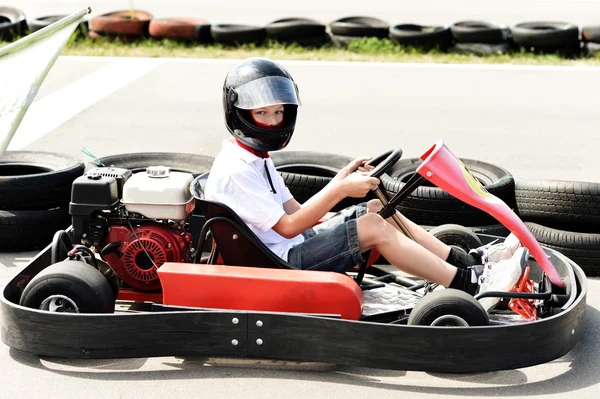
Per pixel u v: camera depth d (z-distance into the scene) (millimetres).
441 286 3555
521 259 3293
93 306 3236
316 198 3281
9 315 3229
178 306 3203
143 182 3525
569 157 6395
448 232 3982
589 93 8539
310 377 3158
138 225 3588
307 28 10578
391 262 3303
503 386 3107
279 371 3203
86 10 3830
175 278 3178
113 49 10438
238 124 3281
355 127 7195
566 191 4281
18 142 6598
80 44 10703
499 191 4387
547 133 7090
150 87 8633
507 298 3441
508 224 3379
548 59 10086
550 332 3098
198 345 3137
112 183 3533
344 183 3238
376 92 8492
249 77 3227
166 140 6746
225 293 3166
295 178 4551
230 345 3133
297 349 3102
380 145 6660
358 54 10258
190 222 4082
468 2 14258
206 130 7074
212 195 3324
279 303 3145
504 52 10352
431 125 7305
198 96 8289
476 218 4371
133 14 11430
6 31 10539
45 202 4512
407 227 3469
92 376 3156
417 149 6562
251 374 3178
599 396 3051
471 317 3070
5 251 4516
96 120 7324
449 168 3355
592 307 3861
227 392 3041
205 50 10461
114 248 3551
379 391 3057
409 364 3039
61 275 3229
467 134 7023
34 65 3695
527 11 13414
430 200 4348
